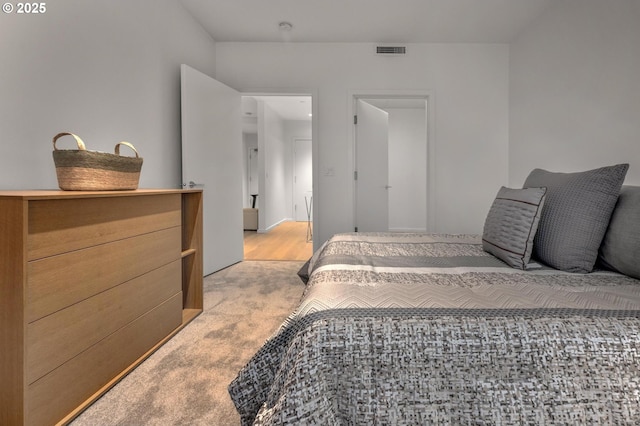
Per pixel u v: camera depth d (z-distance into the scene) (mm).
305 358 825
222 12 3297
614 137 2365
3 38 1512
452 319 891
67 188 1433
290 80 3947
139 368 1653
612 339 842
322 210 4016
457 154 3963
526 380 824
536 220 1404
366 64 3930
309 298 1052
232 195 3859
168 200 1988
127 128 2422
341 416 819
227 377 1577
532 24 3418
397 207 6805
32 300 1130
